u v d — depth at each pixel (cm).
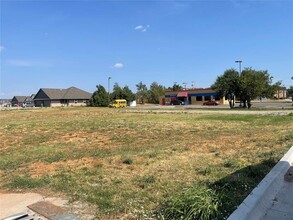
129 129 1861
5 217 517
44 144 1368
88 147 1230
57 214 513
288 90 9375
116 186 649
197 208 450
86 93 10825
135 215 490
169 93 9175
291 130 1445
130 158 884
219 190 572
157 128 1870
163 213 480
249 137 1268
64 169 828
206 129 1722
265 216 465
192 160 857
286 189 575
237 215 437
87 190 625
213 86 4988
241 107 4544
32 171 827
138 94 10825
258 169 696
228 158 858
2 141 1531
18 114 4306
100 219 485
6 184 708
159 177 699
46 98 10119
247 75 4394
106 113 4041
